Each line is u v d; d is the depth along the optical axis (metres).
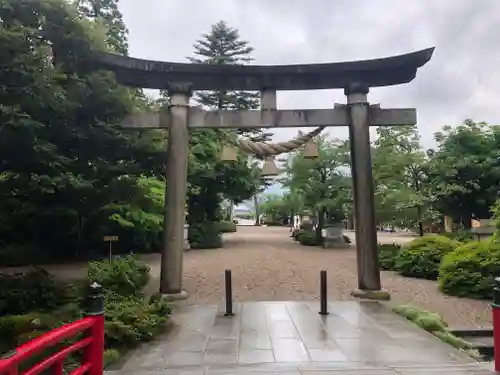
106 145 9.84
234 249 22.41
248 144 10.73
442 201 23.47
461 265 11.62
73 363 5.70
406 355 6.04
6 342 6.75
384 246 17.45
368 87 10.54
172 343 6.74
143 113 10.40
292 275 13.84
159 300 9.13
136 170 10.90
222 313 8.72
